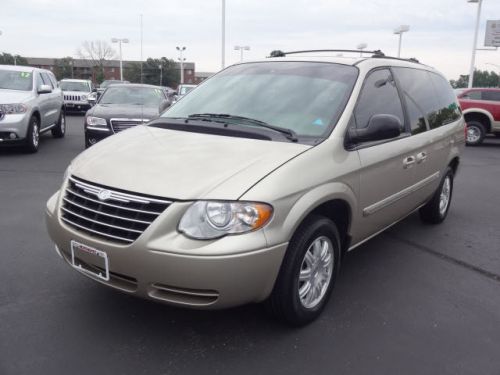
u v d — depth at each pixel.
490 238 5.48
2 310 3.37
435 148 4.97
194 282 2.66
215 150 3.16
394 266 4.50
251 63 4.47
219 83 4.32
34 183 7.30
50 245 4.64
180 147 3.24
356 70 3.94
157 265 2.67
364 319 3.47
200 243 2.66
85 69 79.06
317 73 3.98
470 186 8.66
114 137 3.71
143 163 3.04
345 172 3.35
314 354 3.01
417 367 2.93
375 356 3.02
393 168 4.04
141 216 2.76
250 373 2.80
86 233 2.94
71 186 3.18
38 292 3.65
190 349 3.00
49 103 11.33
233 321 3.33
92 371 2.76
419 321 3.48
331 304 3.66
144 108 9.72
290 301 3.08
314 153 3.18
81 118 20.80
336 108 3.59
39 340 3.02
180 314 3.39
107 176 2.97
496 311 3.70
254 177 2.84
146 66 70.00
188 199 2.71
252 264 2.71
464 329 3.40
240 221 2.71
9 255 4.36
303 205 2.96
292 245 3.02
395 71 4.50
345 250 3.72
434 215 5.72
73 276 3.93
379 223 4.13
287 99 3.79
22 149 10.61
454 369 2.93
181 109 4.14
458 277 4.32
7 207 5.95
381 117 3.44
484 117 15.24
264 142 3.28
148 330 3.18
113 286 2.91
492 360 3.04
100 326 3.21
